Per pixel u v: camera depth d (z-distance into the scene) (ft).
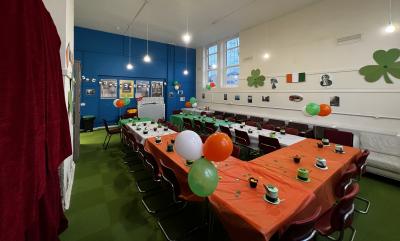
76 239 5.99
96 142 17.19
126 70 23.94
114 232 6.34
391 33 11.21
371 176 10.75
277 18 17.53
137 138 12.44
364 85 12.48
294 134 12.05
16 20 2.66
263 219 3.91
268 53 18.58
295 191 5.03
